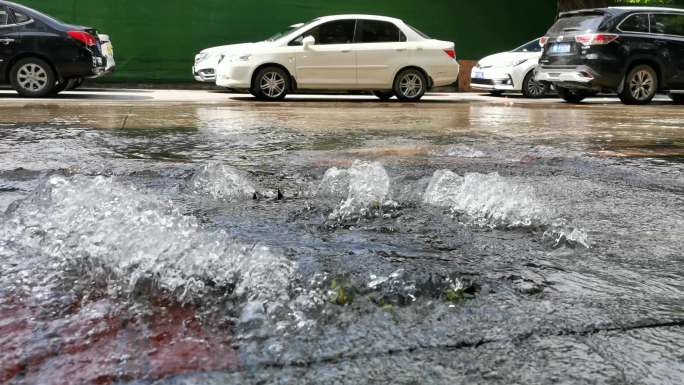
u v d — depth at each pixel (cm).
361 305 138
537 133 622
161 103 1009
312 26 1206
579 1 1722
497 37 1873
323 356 114
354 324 128
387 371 110
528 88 1451
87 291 139
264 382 105
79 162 372
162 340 118
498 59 1473
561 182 332
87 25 1600
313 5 1725
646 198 291
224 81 1181
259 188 287
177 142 493
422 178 326
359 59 1210
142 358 111
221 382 104
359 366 111
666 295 154
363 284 149
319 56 1192
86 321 125
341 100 1272
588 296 151
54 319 126
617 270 175
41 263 155
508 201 236
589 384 108
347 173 301
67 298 136
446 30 1833
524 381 109
